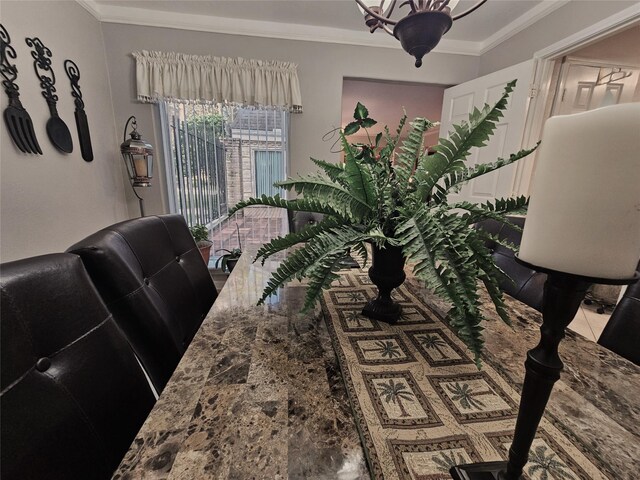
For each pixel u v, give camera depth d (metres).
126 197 2.51
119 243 0.73
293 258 0.65
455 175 0.69
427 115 4.90
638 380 0.59
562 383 0.58
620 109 0.24
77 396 0.47
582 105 2.35
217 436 0.45
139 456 0.41
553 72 2.26
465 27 2.42
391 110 4.67
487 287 0.56
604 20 1.71
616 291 2.32
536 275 1.08
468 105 2.56
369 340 0.73
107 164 2.27
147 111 2.38
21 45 1.53
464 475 0.39
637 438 0.46
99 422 0.49
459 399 0.54
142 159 2.13
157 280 0.86
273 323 0.80
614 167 0.25
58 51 1.79
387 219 0.70
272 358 0.65
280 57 2.45
